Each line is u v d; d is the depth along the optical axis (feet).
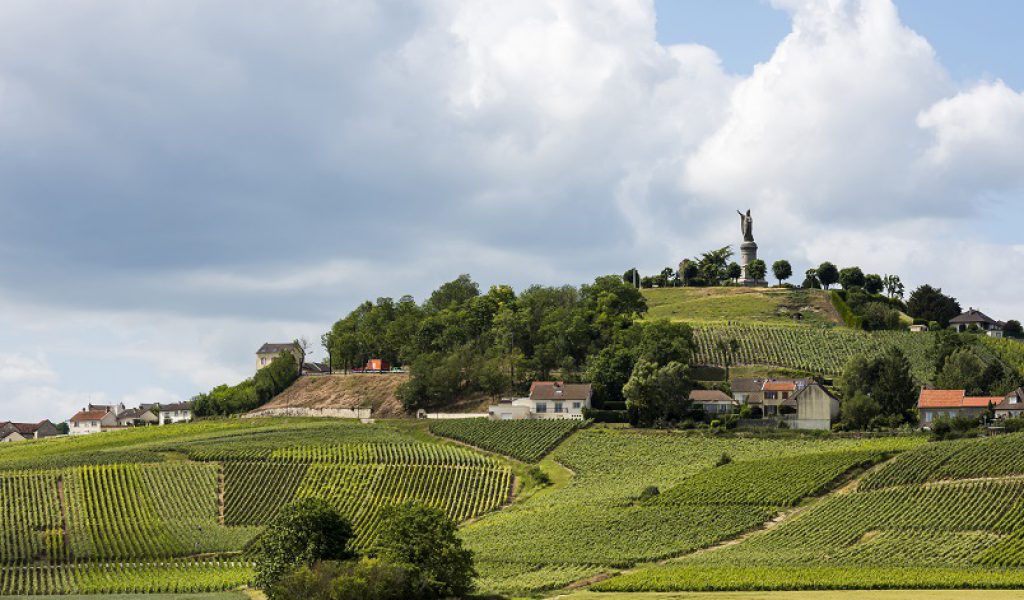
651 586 394.93
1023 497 460.14
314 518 418.72
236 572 475.31
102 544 521.24
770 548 453.58
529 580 423.23
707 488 530.68
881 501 485.97
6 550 511.40
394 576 376.89
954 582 380.17
